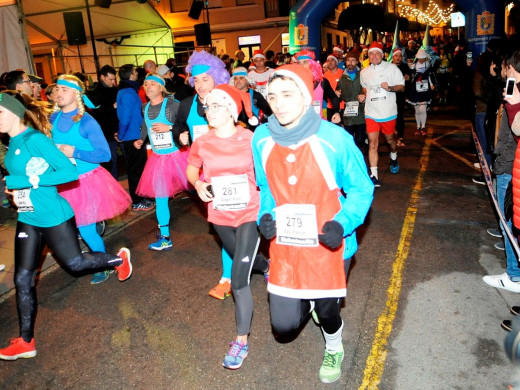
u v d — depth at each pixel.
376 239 4.83
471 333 3.10
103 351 3.24
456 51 14.95
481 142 6.15
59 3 13.65
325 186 2.24
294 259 2.31
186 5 23.72
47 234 3.16
